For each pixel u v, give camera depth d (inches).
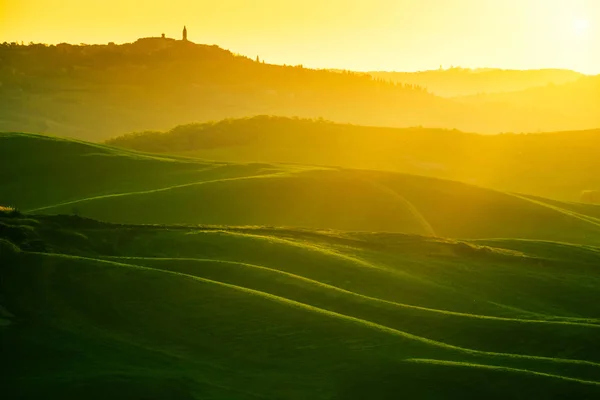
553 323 3255.4
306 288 3447.3
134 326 2891.2
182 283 3203.7
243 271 3533.5
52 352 2637.8
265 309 3051.2
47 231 3705.7
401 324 3221.0
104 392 2393.0
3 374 2469.2
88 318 2906.0
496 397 2532.0
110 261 3351.4
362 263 4180.6
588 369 2795.3
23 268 3159.5
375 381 2603.3
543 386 2576.3
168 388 2454.5
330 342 2854.3
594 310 4180.6
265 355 2758.4
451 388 2571.4
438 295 3976.4
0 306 2906.0
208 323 2942.9
